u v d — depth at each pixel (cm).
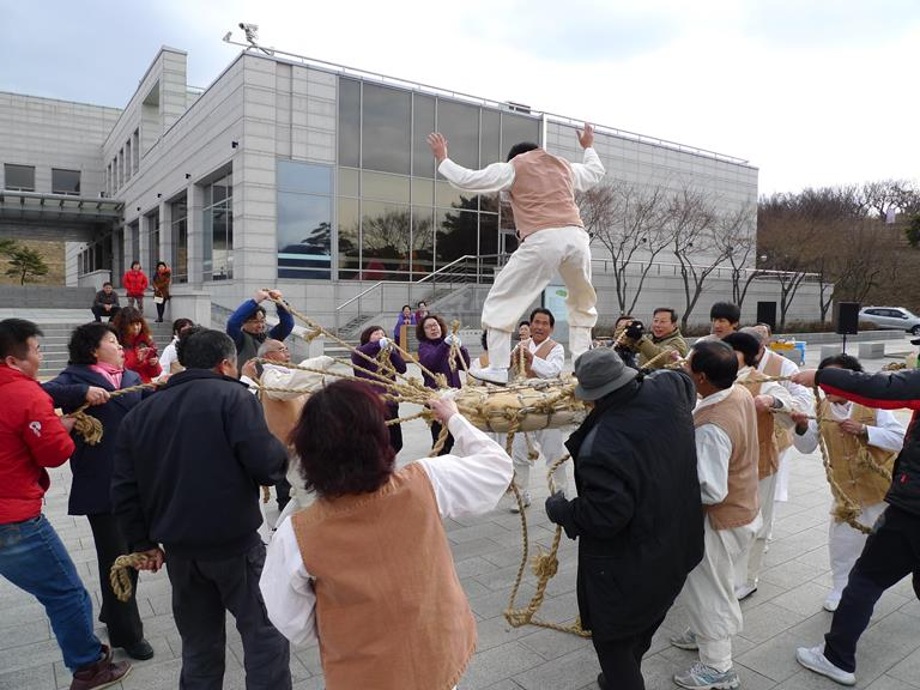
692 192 2542
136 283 1773
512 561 451
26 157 3322
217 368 269
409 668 172
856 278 3303
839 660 306
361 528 172
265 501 477
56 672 320
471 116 2039
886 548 291
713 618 296
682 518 252
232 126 1742
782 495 452
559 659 329
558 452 539
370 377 412
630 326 420
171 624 364
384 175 1902
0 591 404
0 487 271
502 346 409
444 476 194
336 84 1803
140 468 251
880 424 355
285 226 1755
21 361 282
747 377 396
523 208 399
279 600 175
